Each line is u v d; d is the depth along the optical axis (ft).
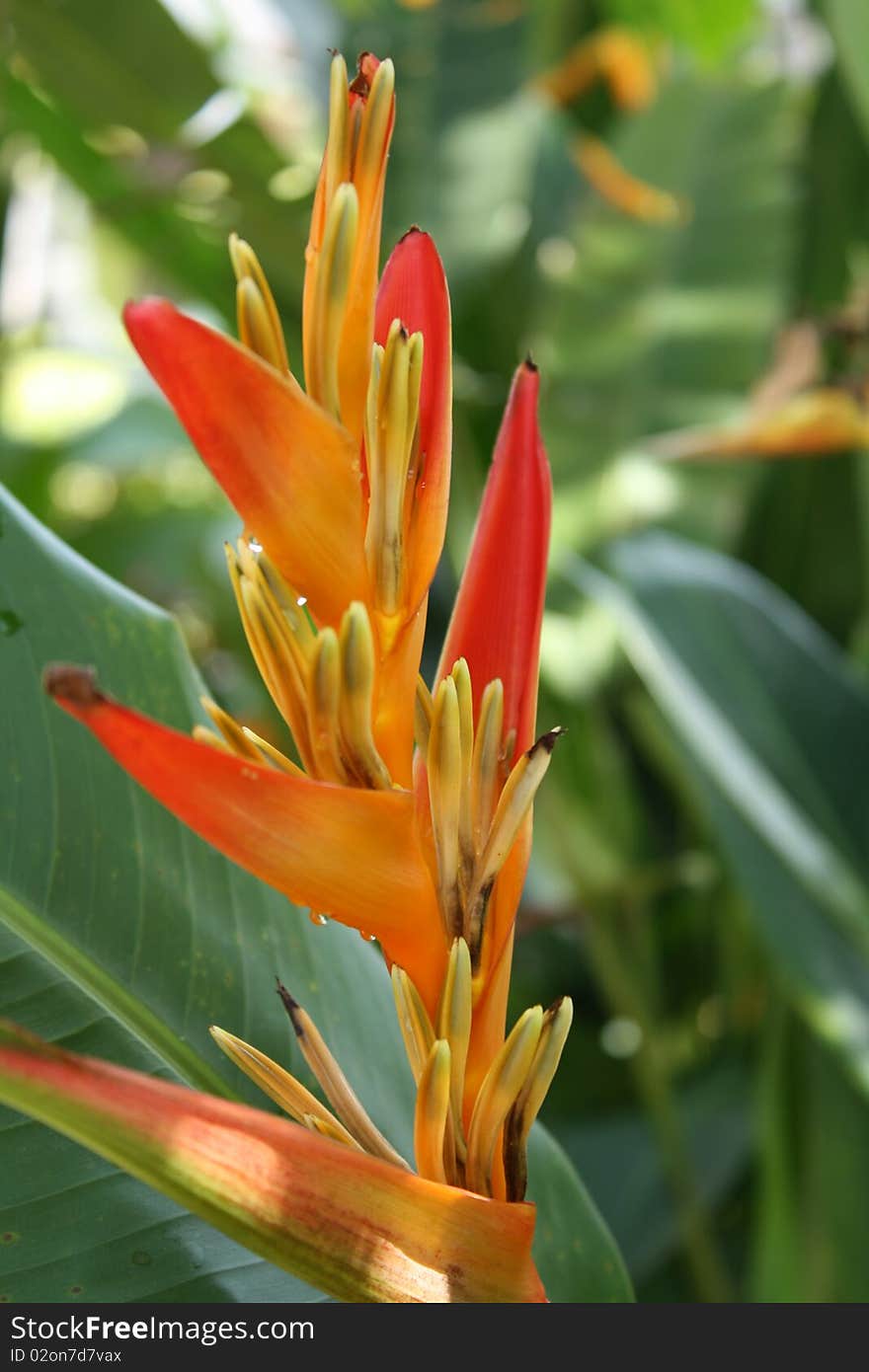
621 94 7.18
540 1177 2.52
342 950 2.56
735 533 6.23
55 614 2.45
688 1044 6.52
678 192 6.48
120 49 5.34
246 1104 2.36
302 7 6.61
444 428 1.94
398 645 1.93
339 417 1.92
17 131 6.61
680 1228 5.23
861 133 6.56
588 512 6.18
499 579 1.97
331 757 1.90
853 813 4.26
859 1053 3.72
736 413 6.13
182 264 6.46
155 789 1.84
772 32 7.35
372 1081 2.48
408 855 1.91
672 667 4.22
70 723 2.40
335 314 1.90
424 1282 1.91
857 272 6.59
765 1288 4.53
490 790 1.94
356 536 1.91
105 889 2.37
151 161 5.70
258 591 1.91
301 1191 1.90
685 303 6.39
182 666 2.53
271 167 5.70
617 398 6.35
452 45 5.93
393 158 5.86
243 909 2.47
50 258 10.21
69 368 8.15
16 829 2.33
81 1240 2.24
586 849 5.76
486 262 5.87
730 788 3.86
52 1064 1.85
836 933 4.06
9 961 2.37
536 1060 1.94
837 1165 4.40
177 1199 1.88
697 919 6.52
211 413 1.87
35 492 7.71
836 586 6.40
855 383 4.08
